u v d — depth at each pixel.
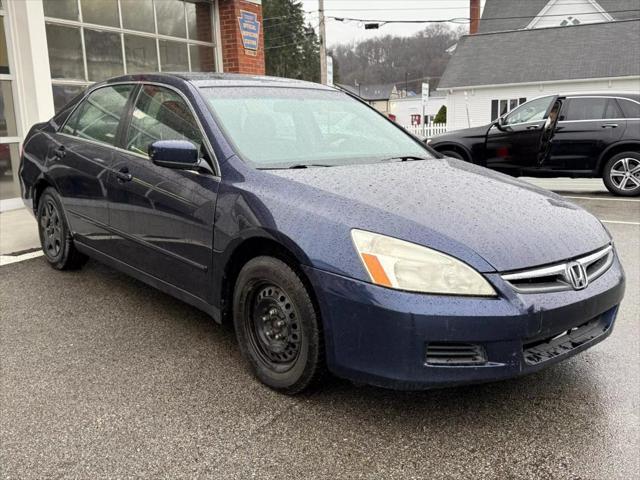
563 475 2.33
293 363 2.83
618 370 3.23
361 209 2.66
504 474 2.34
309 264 2.60
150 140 3.64
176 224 3.31
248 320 3.03
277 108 3.68
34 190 4.83
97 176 3.97
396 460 2.42
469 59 28.53
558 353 2.62
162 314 3.97
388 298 2.41
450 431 2.63
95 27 8.16
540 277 2.53
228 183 3.05
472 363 2.43
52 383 3.02
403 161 3.62
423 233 2.52
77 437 2.55
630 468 2.37
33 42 7.22
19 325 3.76
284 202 2.80
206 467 2.36
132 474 2.31
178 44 9.55
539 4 34.28
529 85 26.38
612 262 2.95
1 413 2.74
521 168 9.71
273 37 57.12
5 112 7.30
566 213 3.01
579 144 9.70
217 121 3.31
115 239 3.89
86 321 3.84
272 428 2.64
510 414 2.78
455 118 28.14
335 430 2.63
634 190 9.52
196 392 2.95
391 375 2.45
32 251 5.43
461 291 2.39
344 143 3.75
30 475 2.30
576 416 2.75
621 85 24.89
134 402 2.85
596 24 27.41
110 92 4.22
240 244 2.92
